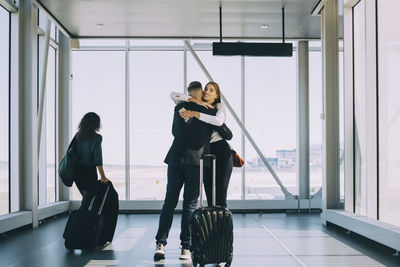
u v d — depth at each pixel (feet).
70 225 14.30
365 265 12.34
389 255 13.67
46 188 24.36
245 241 16.21
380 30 16.57
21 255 13.76
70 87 26.78
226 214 11.48
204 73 27.30
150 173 27.86
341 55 22.91
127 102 27.81
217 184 13.42
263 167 27.96
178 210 26.45
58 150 26.40
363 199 18.28
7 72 19.15
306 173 27.40
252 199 27.02
